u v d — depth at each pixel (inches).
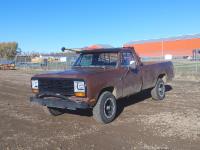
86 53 398.6
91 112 392.2
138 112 386.3
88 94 317.1
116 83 355.3
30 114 391.9
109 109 340.2
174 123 328.5
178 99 475.5
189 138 278.2
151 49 3221.0
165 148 253.8
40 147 263.3
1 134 303.4
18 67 1891.0
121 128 316.2
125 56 384.2
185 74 929.5
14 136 296.0
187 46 2942.9
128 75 377.7
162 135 288.4
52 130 315.3
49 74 346.6
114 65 371.9
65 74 334.3
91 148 258.5
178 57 2447.1
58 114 382.6
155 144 264.1
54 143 273.1
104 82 335.9
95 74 328.8
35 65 1847.9
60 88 331.3
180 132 296.2
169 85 672.4
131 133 297.6
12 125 338.3
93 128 319.6
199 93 540.1
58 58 2209.6
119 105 431.2
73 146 264.5
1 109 427.5
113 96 345.7
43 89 345.7
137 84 397.1
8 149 259.0
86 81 315.9
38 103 348.8
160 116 361.1
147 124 328.2
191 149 250.7
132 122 338.6
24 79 948.6
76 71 350.9
